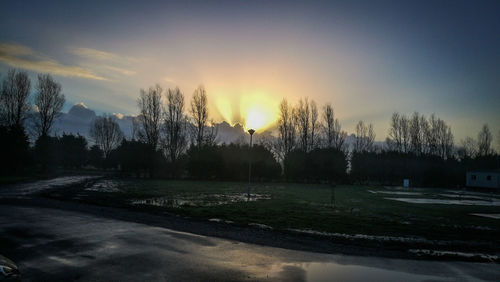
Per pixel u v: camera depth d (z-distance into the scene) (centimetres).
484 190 5541
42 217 1294
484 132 7800
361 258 852
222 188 3575
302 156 6003
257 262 781
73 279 622
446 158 7288
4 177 3659
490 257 911
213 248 900
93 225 1166
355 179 6481
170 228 1167
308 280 667
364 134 7450
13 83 4875
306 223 1372
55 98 5422
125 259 766
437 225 1459
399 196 3366
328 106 6638
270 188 3991
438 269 773
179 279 640
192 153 5409
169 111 5641
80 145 8419
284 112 6512
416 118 7481
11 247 842
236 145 5738
